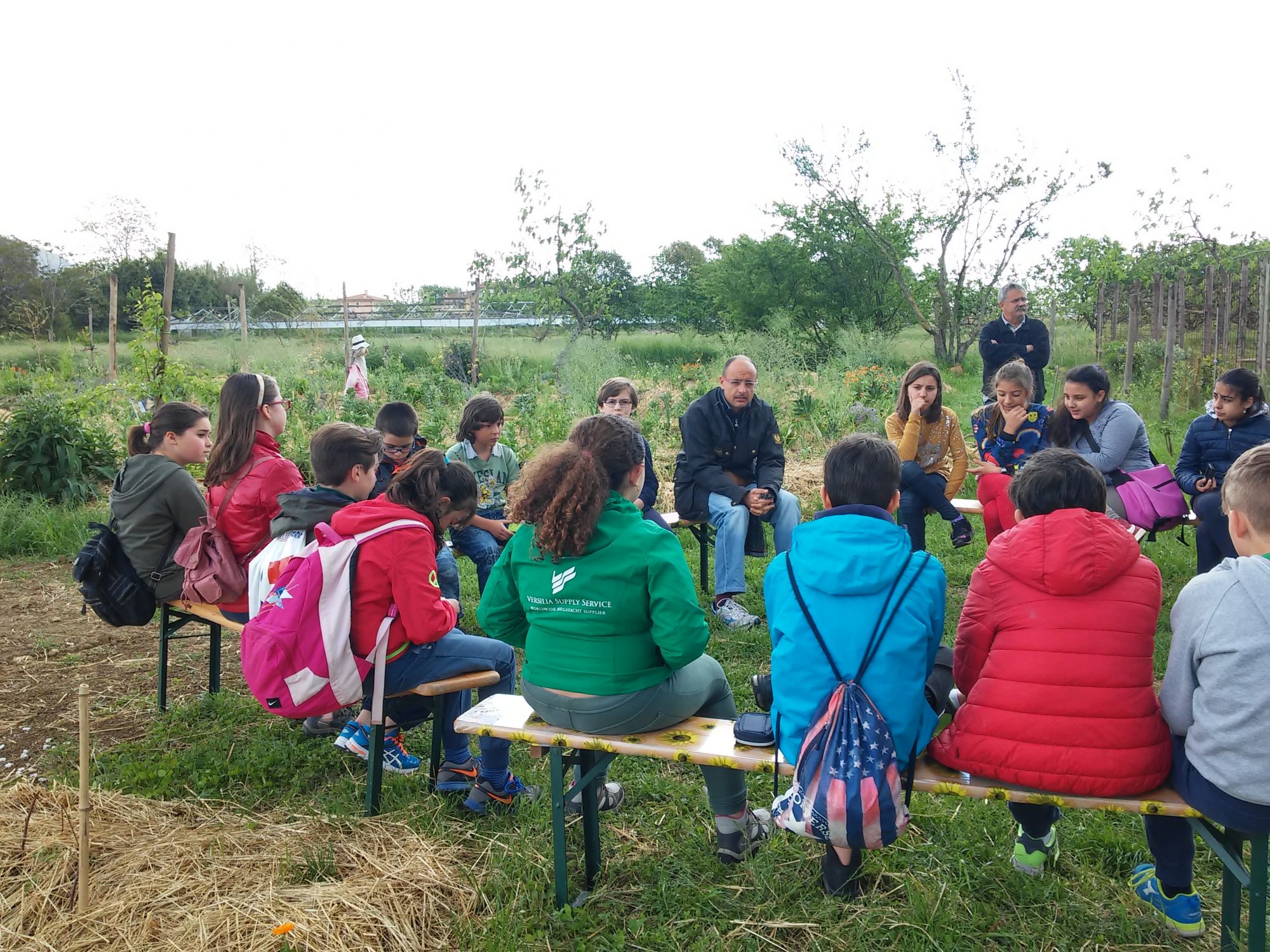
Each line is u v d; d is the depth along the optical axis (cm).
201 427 443
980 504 623
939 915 280
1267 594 230
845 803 247
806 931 281
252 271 4288
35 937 273
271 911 281
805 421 1153
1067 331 2066
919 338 2950
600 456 299
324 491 365
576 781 299
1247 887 244
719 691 327
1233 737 230
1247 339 1507
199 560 408
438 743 365
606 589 288
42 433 888
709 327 3184
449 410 1508
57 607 629
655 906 296
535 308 2348
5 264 3522
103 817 336
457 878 304
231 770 384
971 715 268
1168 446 925
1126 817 341
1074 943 275
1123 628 257
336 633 330
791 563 277
